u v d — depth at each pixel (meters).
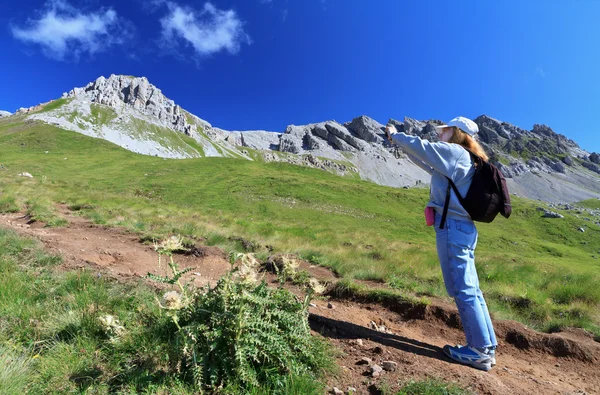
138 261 6.94
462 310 3.39
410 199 62.81
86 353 2.70
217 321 2.46
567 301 7.45
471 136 3.60
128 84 168.75
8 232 7.00
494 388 2.73
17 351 2.67
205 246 8.52
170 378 2.37
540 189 182.00
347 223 41.59
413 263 10.00
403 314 5.26
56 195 20.75
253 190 51.62
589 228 61.91
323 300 5.62
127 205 20.17
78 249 6.94
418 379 2.75
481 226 57.34
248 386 2.34
